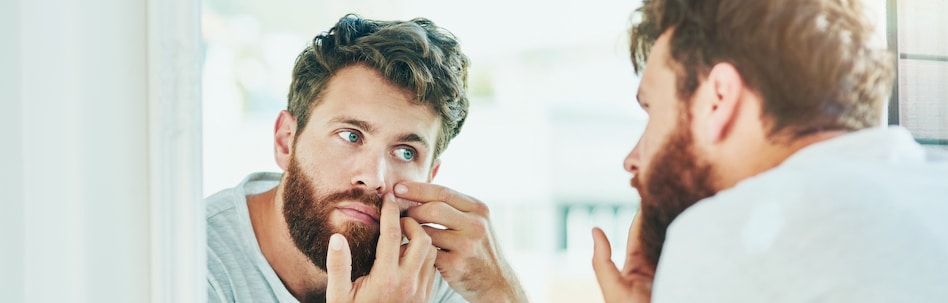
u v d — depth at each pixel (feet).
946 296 3.49
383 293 4.74
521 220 4.81
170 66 4.44
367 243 4.73
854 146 4.04
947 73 4.81
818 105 4.49
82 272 4.31
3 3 4.24
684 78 4.60
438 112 4.74
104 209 4.37
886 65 4.63
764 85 4.48
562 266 4.85
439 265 4.79
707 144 4.57
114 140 4.39
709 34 4.55
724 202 4.01
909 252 3.53
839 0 4.52
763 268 3.76
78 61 4.28
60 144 4.30
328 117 4.70
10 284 4.26
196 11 4.50
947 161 4.00
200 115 4.54
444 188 4.76
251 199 4.73
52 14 4.28
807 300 3.59
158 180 4.44
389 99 4.69
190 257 4.50
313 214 4.73
